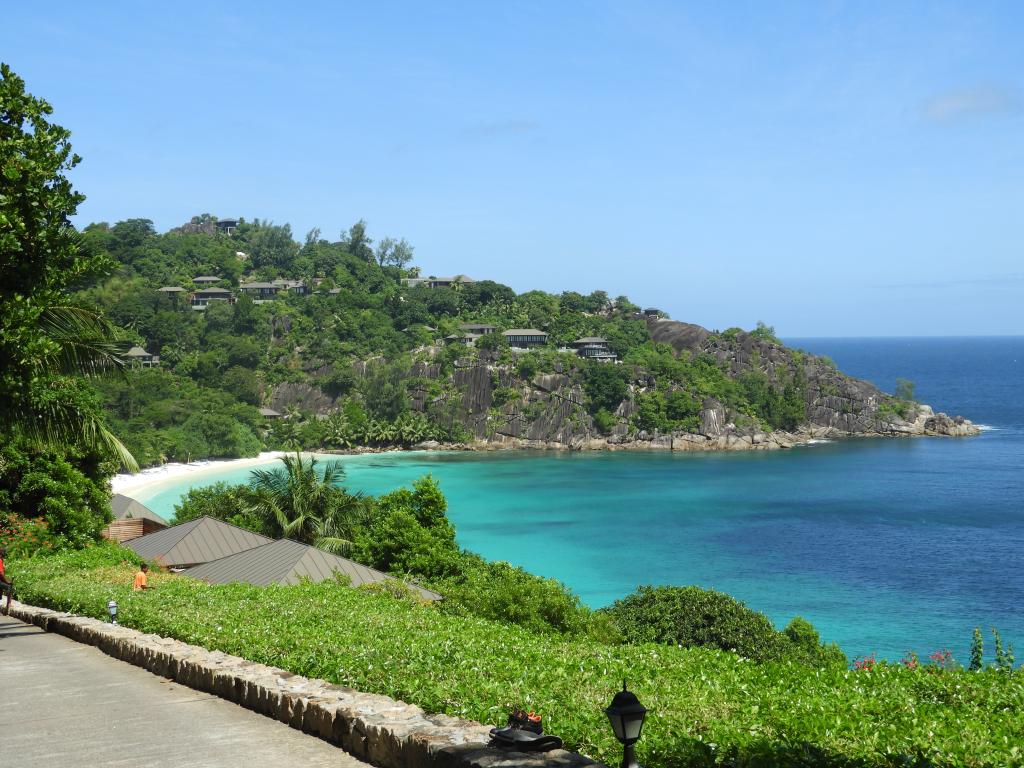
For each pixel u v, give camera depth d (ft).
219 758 33.30
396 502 188.14
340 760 33.40
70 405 86.94
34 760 32.81
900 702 40.68
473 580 123.54
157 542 157.89
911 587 275.39
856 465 595.06
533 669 45.14
